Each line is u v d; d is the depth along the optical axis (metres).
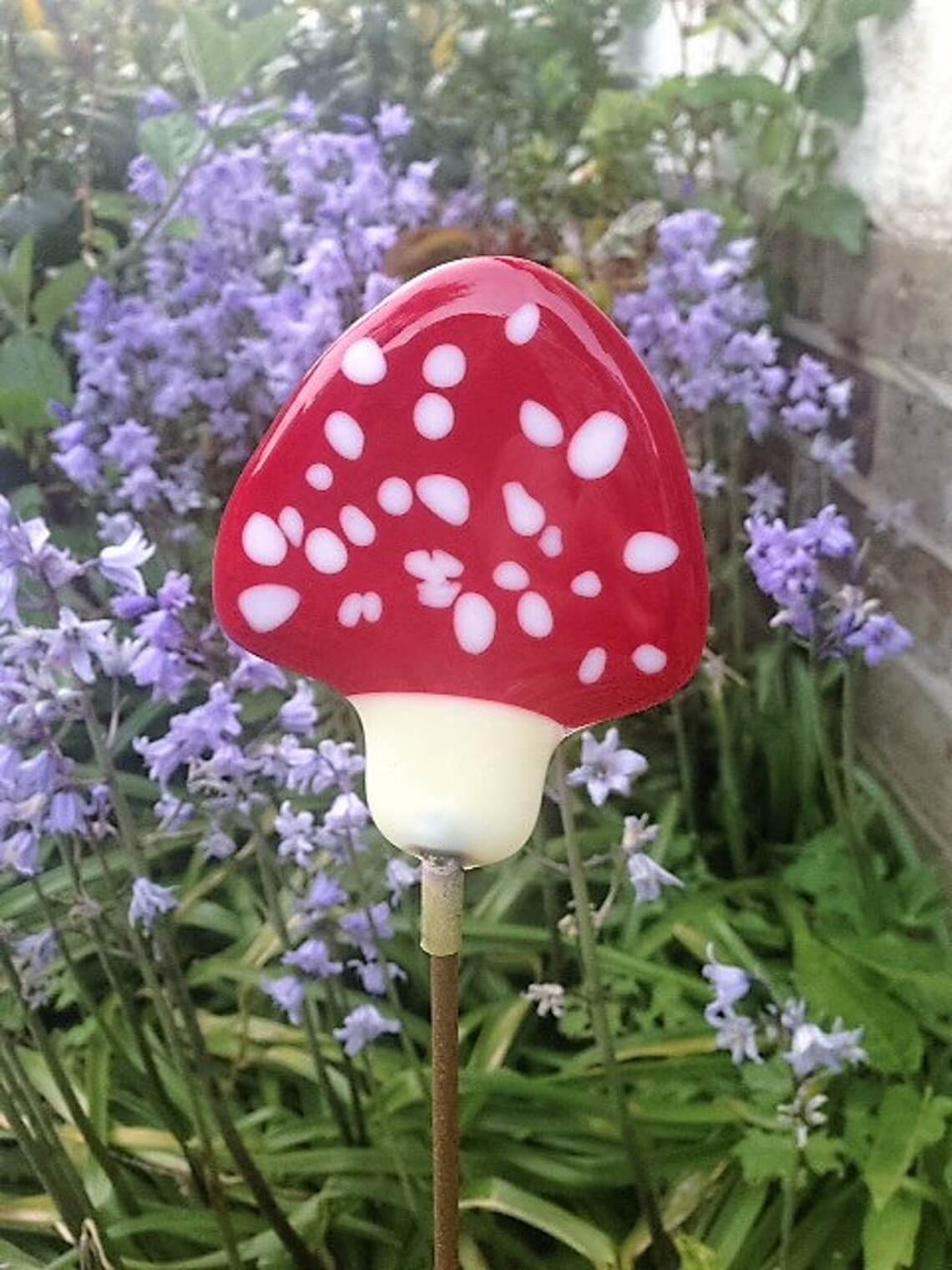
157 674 0.33
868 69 0.56
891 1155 0.38
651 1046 0.44
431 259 0.56
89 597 0.55
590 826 0.54
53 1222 0.40
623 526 0.19
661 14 0.77
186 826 0.46
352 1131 0.42
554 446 0.19
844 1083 0.42
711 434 0.56
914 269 0.51
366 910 0.37
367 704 0.21
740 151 0.67
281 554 0.20
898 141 0.53
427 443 0.19
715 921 0.49
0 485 0.62
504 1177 0.41
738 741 0.56
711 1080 0.43
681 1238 0.37
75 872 0.36
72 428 0.48
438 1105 0.23
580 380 0.19
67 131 0.66
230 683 0.34
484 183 0.66
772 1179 0.41
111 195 0.63
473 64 0.73
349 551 0.20
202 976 0.48
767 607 0.63
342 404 0.20
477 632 0.20
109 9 0.66
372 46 0.74
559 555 0.20
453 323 0.19
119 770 0.56
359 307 0.52
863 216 0.56
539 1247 0.41
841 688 0.60
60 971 0.47
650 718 0.59
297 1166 0.40
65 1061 0.45
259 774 0.38
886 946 0.45
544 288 0.19
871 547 0.56
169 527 0.56
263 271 0.57
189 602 0.33
